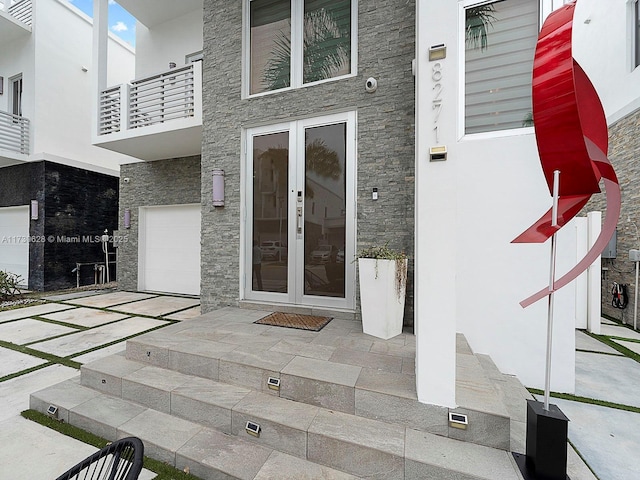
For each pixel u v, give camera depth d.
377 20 3.78
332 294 4.04
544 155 1.79
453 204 1.89
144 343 2.89
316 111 4.07
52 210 8.27
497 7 3.20
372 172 3.79
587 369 3.34
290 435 1.94
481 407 1.85
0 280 6.91
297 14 4.26
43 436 2.24
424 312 1.93
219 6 4.72
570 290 2.79
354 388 2.07
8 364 3.43
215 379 2.54
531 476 1.58
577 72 1.72
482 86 3.23
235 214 4.58
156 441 2.04
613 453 2.02
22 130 8.26
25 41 8.41
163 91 5.91
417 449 1.75
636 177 5.21
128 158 8.07
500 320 2.98
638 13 5.42
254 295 4.51
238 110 4.57
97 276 9.23
